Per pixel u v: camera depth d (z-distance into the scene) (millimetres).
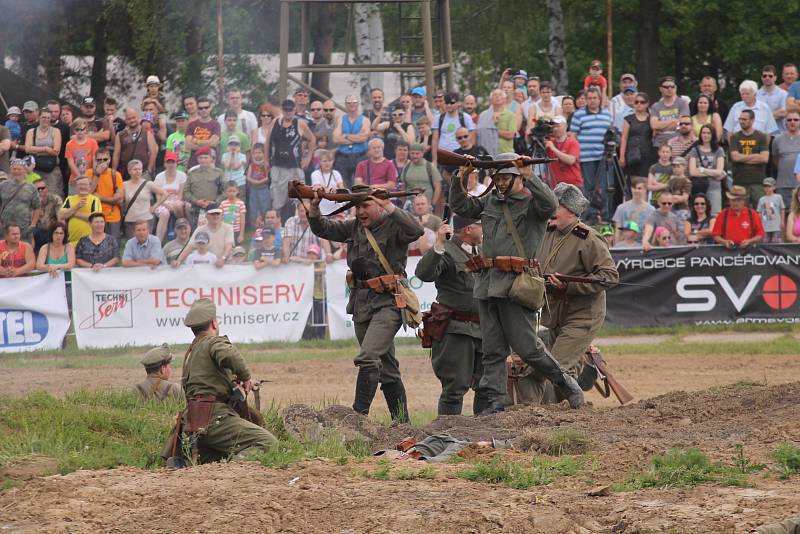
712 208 47281
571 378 25875
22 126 51250
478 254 25875
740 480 17875
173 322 43781
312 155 49969
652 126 48844
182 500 17672
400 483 18609
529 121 50188
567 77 86625
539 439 21469
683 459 18906
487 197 25906
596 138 48375
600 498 17422
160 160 52594
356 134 50094
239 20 80188
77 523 16781
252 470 19625
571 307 27797
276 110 51656
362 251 26422
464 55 91125
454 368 27578
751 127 47844
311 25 84625
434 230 43594
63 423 23719
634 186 47062
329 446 22250
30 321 43719
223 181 49469
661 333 43750
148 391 27781
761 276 44031
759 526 15578
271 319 44031
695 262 44156
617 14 88312
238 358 22312
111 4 74750
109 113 51562
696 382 34656
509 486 18406
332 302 44062
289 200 49625
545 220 25312
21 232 45344
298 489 18078
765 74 50656
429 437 22000
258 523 16531
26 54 76438
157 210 48375
